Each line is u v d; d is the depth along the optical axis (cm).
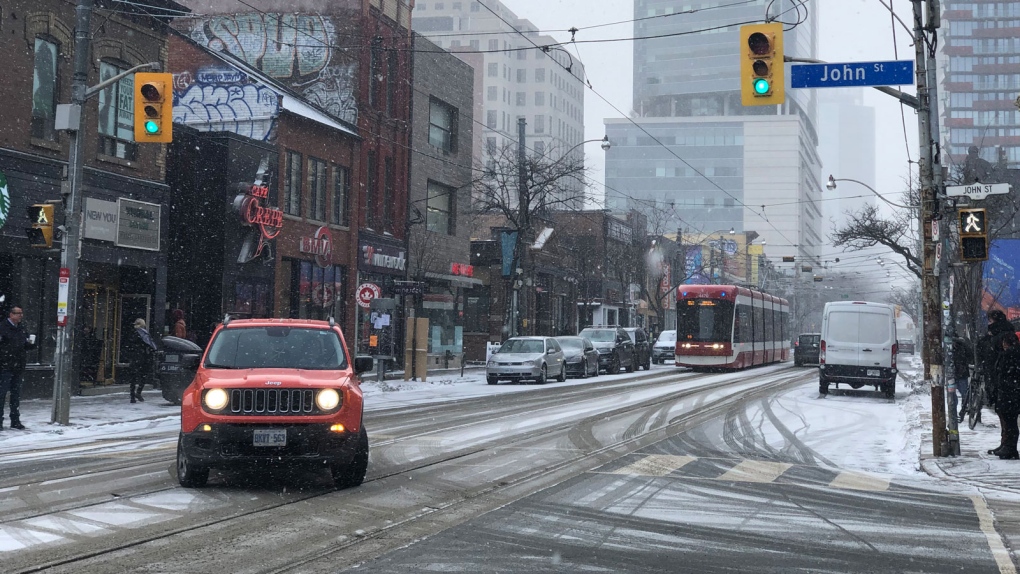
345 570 715
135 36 2625
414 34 4316
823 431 1873
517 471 1261
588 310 6581
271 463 1017
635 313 7144
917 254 4506
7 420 1867
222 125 3416
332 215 3728
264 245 3191
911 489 1188
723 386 3247
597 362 4056
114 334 2733
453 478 1191
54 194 2372
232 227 3058
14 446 1510
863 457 1508
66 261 1836
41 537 814
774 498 1088
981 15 16788
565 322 6294
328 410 1034
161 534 829
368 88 3994
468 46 15462
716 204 18112
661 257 6950
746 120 18025
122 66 2603
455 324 4734
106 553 759
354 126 3884
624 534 870
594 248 6519
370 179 4075
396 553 775
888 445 1662
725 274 9725
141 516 910
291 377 1052
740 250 11625
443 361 4588
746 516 972
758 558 787
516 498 1052
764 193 17938
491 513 959
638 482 1182
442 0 15712
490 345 4275
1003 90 16625
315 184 3625
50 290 2367
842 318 2839
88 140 2475
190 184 3058
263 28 4006
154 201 2702
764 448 1591
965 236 1525
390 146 4162
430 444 1558
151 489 1066
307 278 3547
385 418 2036
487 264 5381
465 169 4778
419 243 4331
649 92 19162
